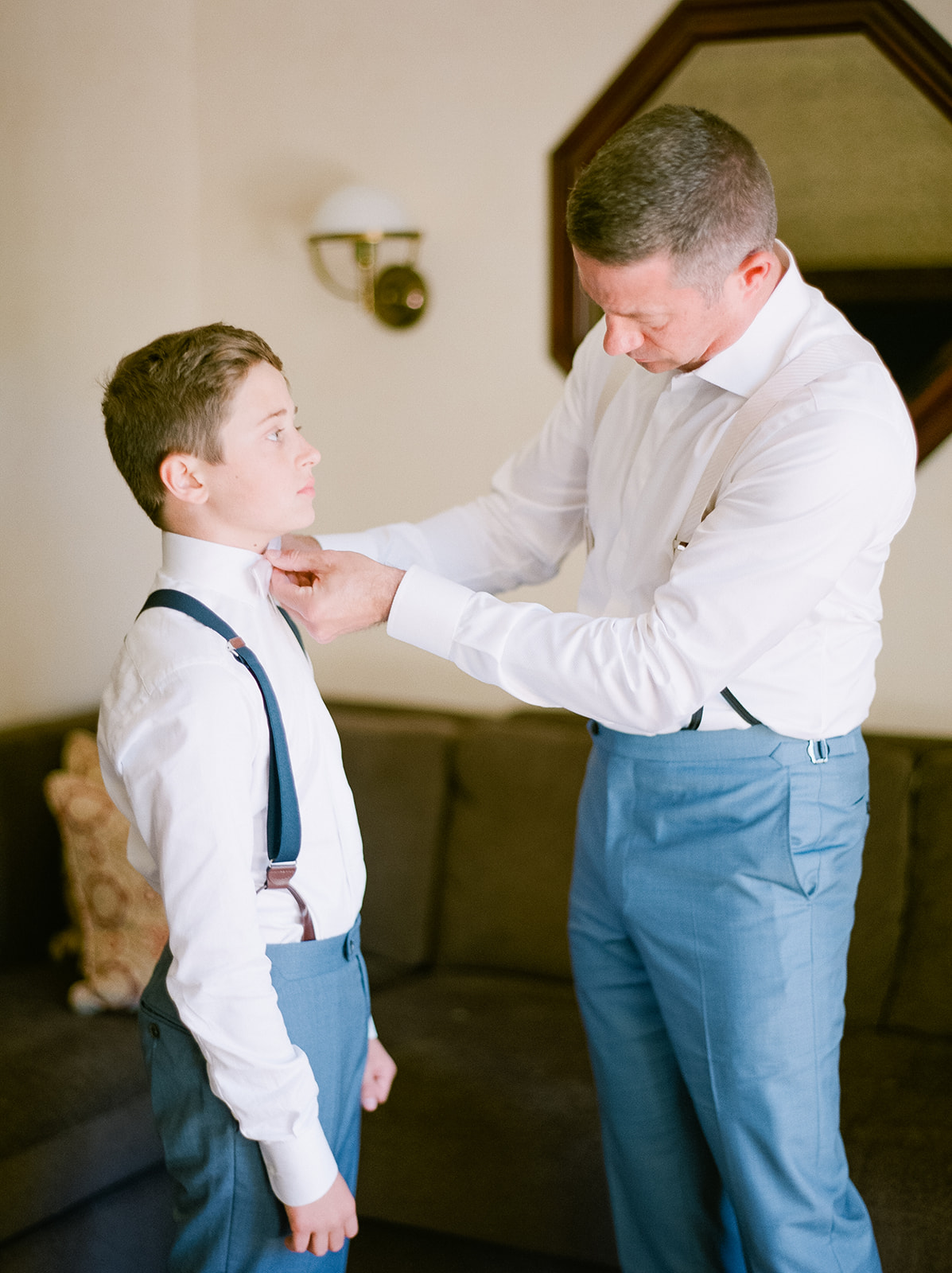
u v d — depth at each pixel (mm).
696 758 1353
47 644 2611
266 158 2732
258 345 1189
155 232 2738
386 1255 1906
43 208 2471
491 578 1694
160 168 2729
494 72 2506
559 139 2473
